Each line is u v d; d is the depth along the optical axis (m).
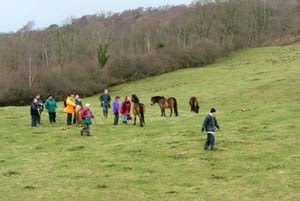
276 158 28.11
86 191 23.42
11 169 28.33
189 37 139.25
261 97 65.31
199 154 29.89
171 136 35.66
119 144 33.88
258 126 36.88
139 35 145.25
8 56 122.12
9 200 22.28
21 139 37.62
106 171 27.03
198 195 22.23
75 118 43.94
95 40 137.25
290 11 176.38
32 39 140.88
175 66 113.19
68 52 129.62
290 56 109.19
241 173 25.62
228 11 149.38
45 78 99.00
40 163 29.61
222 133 35.22
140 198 22.11
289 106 44.69
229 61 116.62
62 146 34.41
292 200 20.91
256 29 155.00
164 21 160.38
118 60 109.62
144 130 39.03
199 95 72.06
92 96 97.19
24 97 96.00
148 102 69.12
